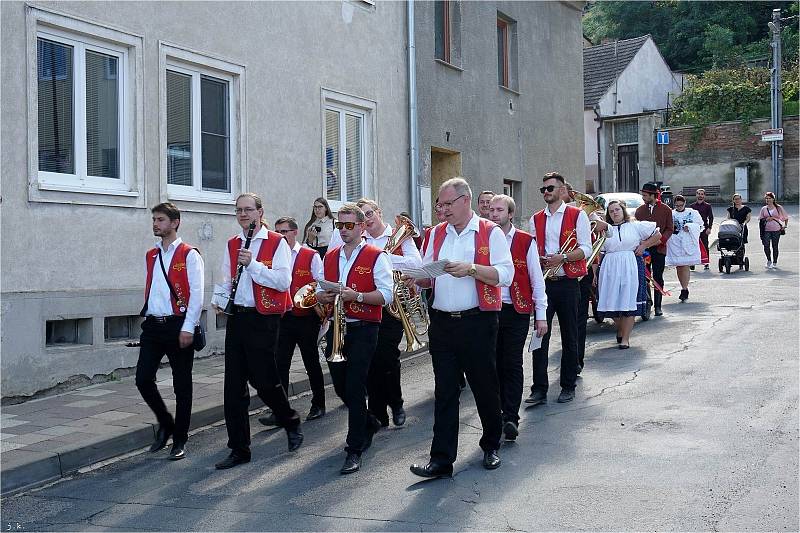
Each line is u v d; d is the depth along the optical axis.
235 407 6.62
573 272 8.29
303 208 12.80
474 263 6.04
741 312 13.23
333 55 13.51
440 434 6.00
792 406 7.50
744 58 49.44
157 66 10.48
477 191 17.92
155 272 6.88
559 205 8.54
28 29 8.87
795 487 5.46
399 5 15.24
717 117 41.28
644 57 44.34
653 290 13.74
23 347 8.73
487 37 18.28
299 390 9.44
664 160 40.69
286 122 12.50
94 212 9.59
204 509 5.61
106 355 9.66
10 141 8.70
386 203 14.98
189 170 11.14
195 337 6.80
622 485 5.66
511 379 7.11
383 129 14.84
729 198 39.62
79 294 9.35
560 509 5.26
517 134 19.55
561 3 21.73
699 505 5.21
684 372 9.16
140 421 7.63
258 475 6.34
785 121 38.31
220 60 11.36
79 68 9.62
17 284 8.74
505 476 5.99
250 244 6.81
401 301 7.24
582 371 9.59
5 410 8.20
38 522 5.48
